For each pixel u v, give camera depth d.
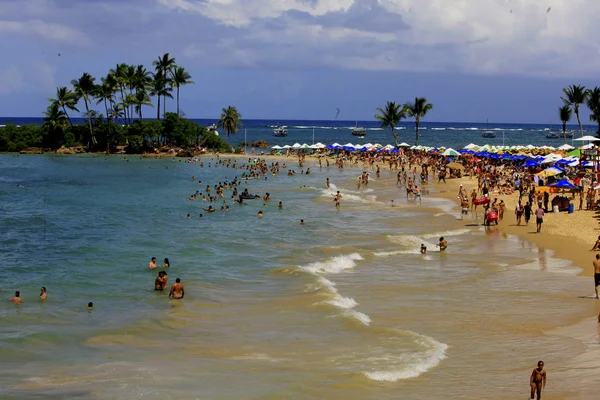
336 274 32.41
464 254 36.97
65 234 43.56
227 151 141.62
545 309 25.75
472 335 22.61
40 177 87.38
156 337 22.53
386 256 36.69
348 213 54.62
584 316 24.75
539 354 20.48
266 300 27.34
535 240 40.75
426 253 37.41
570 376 18.39
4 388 17.42
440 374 18.81
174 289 27.53
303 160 116.81
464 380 18.30
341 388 17.64
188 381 18.16
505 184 67.81
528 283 30.08
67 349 21.08
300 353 20.72
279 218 51.75
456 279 31.02
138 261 35.09
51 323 23.94
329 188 75.25
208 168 103.88
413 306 26.41
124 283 30.27
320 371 19.03
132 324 23.97
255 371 19.03
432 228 46.19
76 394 17.05
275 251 38.12
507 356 20.36
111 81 130.62
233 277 31.61
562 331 22.91
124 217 52.06
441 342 21.84
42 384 17.81
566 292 28.36
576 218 47.31
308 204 60.81
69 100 130.75
